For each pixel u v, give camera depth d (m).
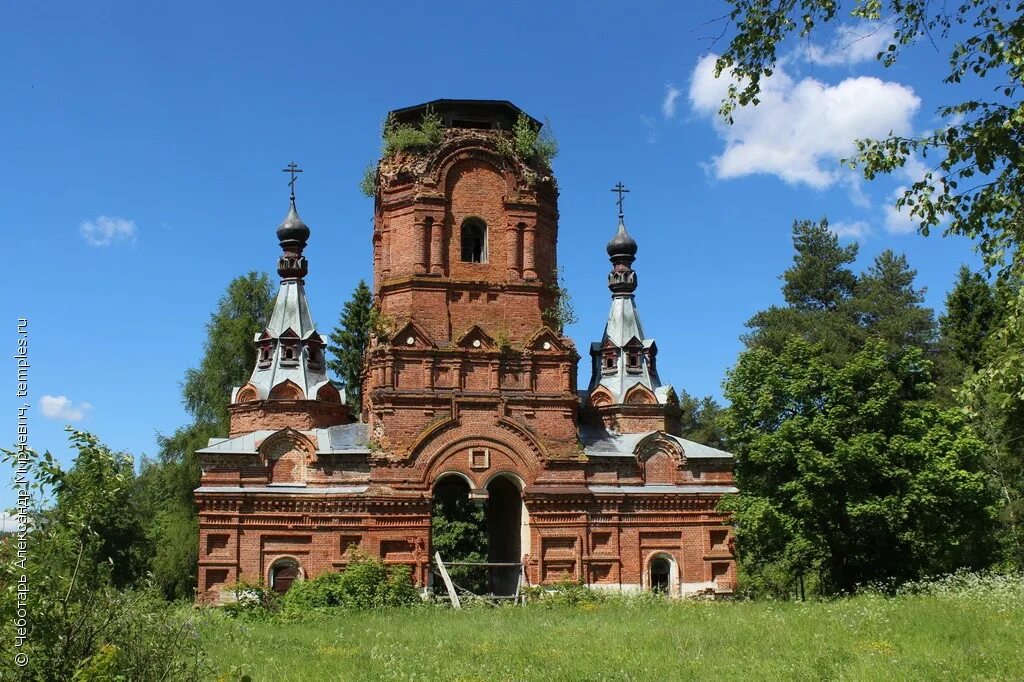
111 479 15.54
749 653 23.70
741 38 16.78
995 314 64.12
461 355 50.50
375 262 57.22
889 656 22.39
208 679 19.94
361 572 44.09
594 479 51.16
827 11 16.39
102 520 15.64
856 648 23.48
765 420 47.78
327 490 48.28
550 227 54.72
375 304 56.34
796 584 54.69
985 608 28.27
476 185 53.34
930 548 45.91
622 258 59.75
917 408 46.03
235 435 53.41
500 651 26.16
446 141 53.03
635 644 26.38
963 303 67.12
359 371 79.06
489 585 58.91
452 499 68.69
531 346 51.34
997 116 15.94
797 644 24.73
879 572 46.88
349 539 47.78
